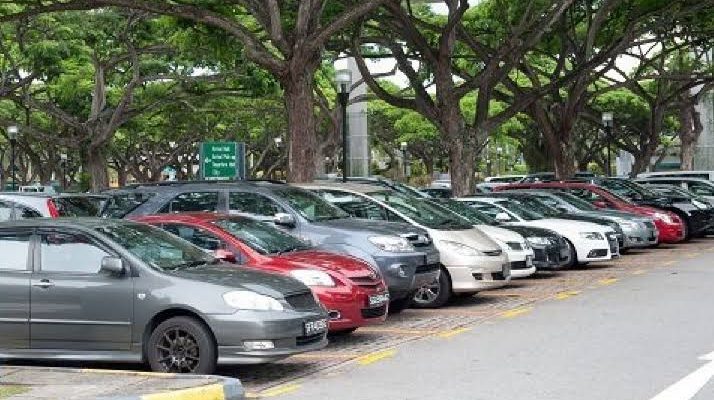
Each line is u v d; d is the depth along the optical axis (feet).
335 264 37.01
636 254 76.48
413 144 219.00
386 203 50.37
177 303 30.09
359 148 123.75
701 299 47.52
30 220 33.32
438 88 88.99
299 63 66.59
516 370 31.22
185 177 227.40
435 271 45.34
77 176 214.07
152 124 160.25
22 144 174.19
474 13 101.65
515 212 67.41
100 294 30.91
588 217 69.77
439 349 36.04
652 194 90.27
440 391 28.40
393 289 42.24
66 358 31.24
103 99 117.70
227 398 26.73
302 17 65.87
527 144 166.71
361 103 123.85
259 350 29.58
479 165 236.22
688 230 86.99
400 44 99.55
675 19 94.22
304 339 31.09
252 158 216.54
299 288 31.78
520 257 54.54
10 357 31.83
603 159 198.70
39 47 102.17
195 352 30.04
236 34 66.80
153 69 122.31
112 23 108.06
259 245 37.70
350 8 67.15
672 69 136.56
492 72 87.15
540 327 40.34
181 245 33.88
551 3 88.94
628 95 149.38
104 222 33.32
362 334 40.52
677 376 29.48
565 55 104.73
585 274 62.28
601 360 32.40
